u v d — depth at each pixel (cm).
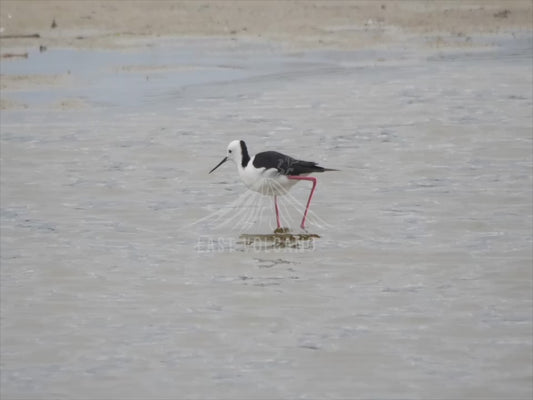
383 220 1461
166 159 1820
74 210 1529
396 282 1212
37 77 2497
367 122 2072
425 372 967
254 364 991
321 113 2147
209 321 1098
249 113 2150
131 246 1362
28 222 1471
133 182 1678
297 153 1836
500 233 1397
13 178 1698
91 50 2880
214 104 2236
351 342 1038
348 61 2756
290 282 1218
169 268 1273
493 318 1098
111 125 2050
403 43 3044
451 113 2136
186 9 3459
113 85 2425
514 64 2698
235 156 1475
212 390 937
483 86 2416
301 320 1098
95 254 1330
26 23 3216
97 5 3472
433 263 1279
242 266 1277
